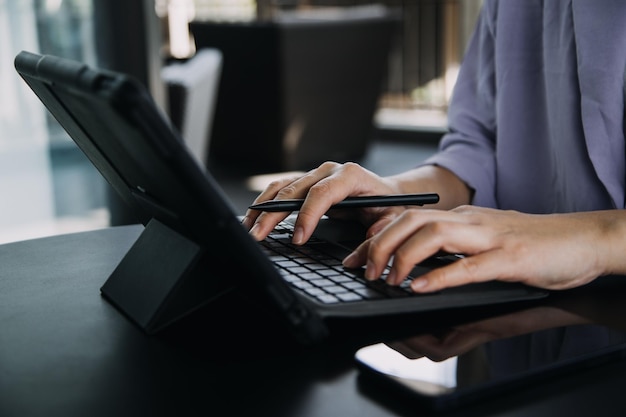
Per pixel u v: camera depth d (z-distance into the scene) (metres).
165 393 0.54
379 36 5.31
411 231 0.67
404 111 6.92
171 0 7.24
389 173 5.07
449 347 0.59
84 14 2.94
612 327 0.62
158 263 0.69
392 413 0.51
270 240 0.84
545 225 0.70
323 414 0.51
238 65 5.10
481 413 0.50
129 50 3.00
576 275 0.69
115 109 0.50
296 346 0.62
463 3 6.06
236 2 7.65
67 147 2.91
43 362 0.60
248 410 0.51
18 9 2.81
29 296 0.75
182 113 3.19
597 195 0.94
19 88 2.82
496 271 0.66
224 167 5.22
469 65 1.16
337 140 5.34
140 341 0.63
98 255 0.89
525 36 1.02
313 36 4.97
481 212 0.72
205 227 0.57
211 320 0.67
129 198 0.76
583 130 0.93
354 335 0.63
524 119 1.04
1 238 2.82
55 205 2.90
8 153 2.81
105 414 0.51
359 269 0.72
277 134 5.05
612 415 0.50
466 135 1.12
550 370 0.54
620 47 0.88
